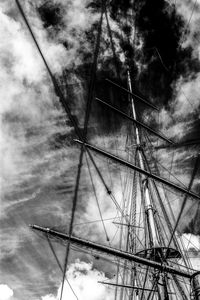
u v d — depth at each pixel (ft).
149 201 59.16
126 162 58.34
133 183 66.33
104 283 52.16
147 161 69.97
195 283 32.30
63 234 42.70
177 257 51.01
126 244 55.88
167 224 56.34
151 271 49.21
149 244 53.67
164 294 44.86
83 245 44.11
